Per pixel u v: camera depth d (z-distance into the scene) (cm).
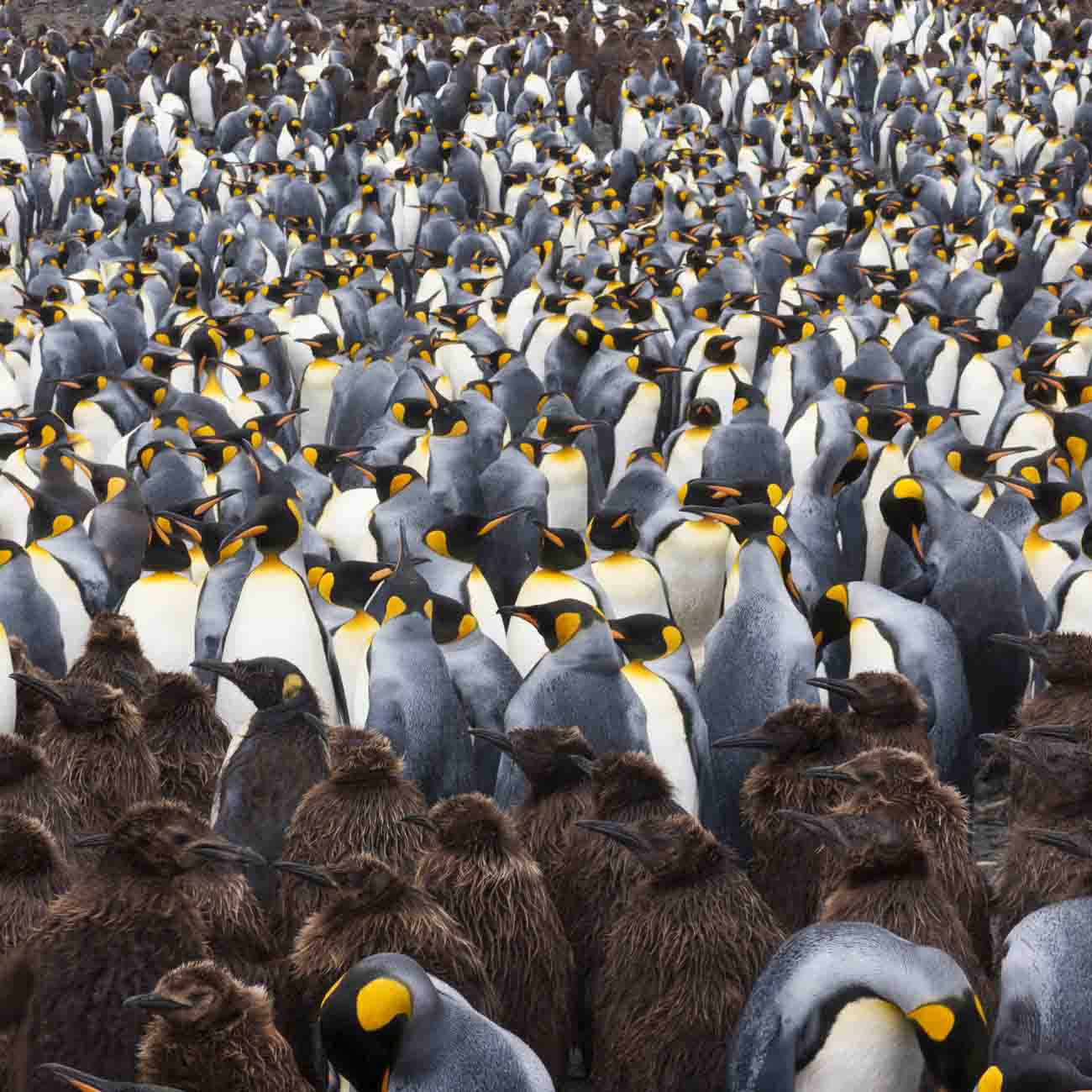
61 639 877
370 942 489
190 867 481
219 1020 432
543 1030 537
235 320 1695
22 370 1706
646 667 716
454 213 2575
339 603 851
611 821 559
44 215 2703
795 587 814
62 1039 463
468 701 744
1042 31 3797
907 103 3062
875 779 555
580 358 1584
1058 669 696
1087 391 1256
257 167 2764
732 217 2395
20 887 517
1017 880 588
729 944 509
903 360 1597
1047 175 2545
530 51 3625
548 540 834
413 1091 415
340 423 1495
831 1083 440
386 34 3938
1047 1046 458
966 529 905
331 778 575
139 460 1136
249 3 4547
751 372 1742
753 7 4109
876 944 445
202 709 702
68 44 3931
